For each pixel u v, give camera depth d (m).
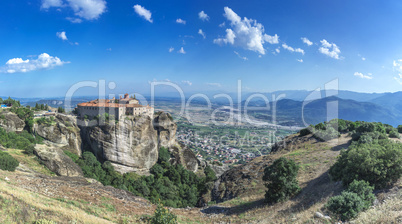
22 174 34.91
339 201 18.06
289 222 19.84
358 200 17.95
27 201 18.44
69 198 25.22
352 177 23.55
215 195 42.91
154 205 30.17
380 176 22.19
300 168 38.44
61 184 29.77
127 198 30.36
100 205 25.31
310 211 20.55
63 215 18.02
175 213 29.66
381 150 24.31
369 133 45.00
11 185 23.92
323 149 47.09
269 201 28.41
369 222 15.16
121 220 22.44
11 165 36.78
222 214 28.67
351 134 52.22
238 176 45.06
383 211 16.17
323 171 34.56
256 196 33.19
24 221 15.56
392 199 18.45
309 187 29.48
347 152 28.36
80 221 17.89
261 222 22.72
